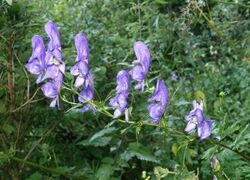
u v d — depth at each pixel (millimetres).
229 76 812
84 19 631
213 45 890
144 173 364
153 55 630
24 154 500
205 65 825
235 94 799
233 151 360
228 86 794
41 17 542
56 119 501
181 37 711
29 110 487
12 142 474
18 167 478
